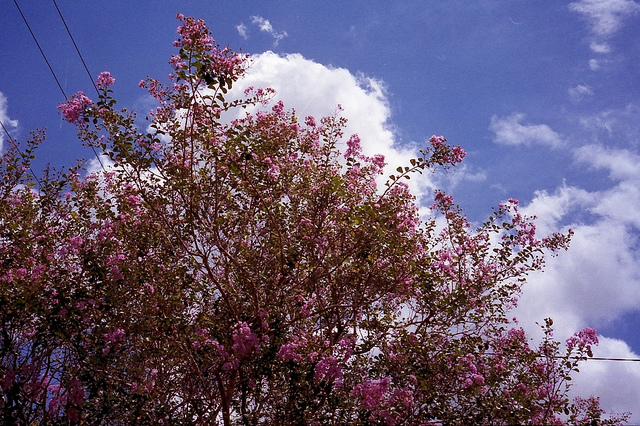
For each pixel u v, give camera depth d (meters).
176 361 11.46
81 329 10.22
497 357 11.43
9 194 12.10
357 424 9.68
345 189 12.05
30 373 10.40
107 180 12.53
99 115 10.48
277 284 11.89
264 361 10.38
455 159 11.20
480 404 10.05
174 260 11.86
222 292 11.16
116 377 10.22
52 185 12.08
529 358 11.26
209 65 10.37
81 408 9.71
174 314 11.43
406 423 9.96
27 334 10.67
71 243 11.44
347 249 12.12
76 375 10.02
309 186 12.52
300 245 12.20
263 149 11.78
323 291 12.69
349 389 10.65
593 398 11.27
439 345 11.16
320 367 9.76
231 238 12.17
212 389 11.81
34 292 10.35
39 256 11.64
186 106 10.82
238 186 11.84
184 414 10.89
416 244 12.31
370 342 11.33
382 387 9.77
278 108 12.45
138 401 9.95
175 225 11.71
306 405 10.03
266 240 12.52
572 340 11.05
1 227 11.51
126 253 11.49
